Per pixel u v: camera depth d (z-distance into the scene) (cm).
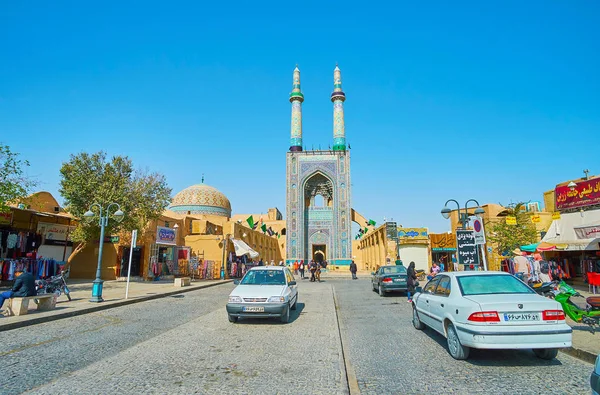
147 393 448
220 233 3562
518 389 466
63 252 2198
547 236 1720
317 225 4453
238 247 3033
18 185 1470
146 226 2302
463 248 1177
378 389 470
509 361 585
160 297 1534
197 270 2712
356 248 5262
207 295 1639
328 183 4597
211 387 470
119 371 530
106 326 882
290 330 835
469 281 651
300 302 1377
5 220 1692
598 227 1471
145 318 1002
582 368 549
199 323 920
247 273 1087
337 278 3228
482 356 612
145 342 711
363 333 817
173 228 2694
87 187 1962
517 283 645
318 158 4478
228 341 722
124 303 1280
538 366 559
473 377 512
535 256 1532
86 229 1995
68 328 855
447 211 1484
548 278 1362
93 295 1246
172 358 598
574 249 1520
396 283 1552
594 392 330
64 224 2188
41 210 2175
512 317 536
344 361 596
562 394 450
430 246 3212
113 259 2362
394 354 636
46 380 491
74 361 579
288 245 4312
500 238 2242
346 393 452
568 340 527
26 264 1711
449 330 622
